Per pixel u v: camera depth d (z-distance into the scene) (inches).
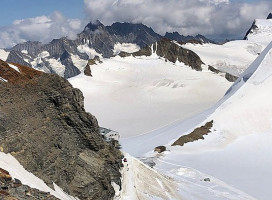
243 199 2679.6
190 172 3275.1
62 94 1951.3
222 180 3137.3
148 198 2228.1
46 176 1498.5
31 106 1800.0
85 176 1782.7
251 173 3380.9
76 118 1968.5
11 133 1481.3
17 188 1087.6
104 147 2108.8
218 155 3944.4
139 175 2524.6
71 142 1892.2
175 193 2509.8
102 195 1846.7
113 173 2158.0
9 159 1343.5
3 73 1847.9
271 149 4072.3
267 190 2933.1
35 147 1552.7
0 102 1646.2
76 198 1658.5
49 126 1800.0
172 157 3858.3
